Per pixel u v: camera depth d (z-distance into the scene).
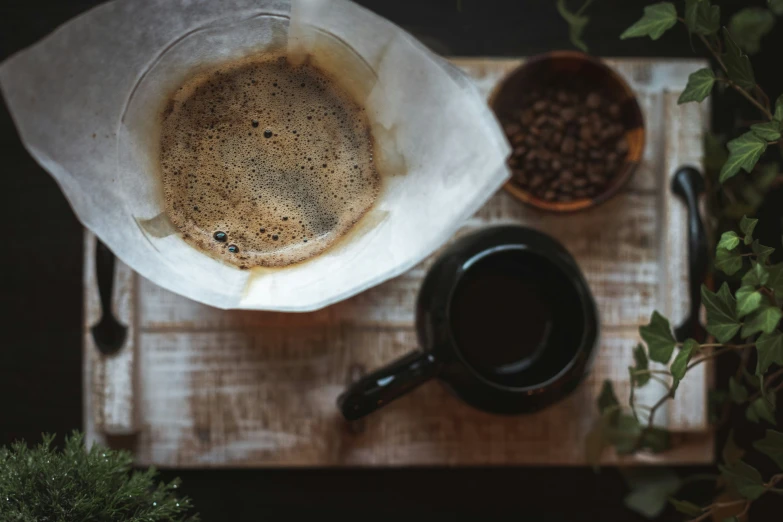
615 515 0.67
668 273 0.63
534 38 0.67
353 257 0.58
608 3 0.67
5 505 0.55
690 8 0.55
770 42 0.68
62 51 0.53
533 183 0.62
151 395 0.63
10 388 0.66
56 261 0.66
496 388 0.57
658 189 0.64
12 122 0.66
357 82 0.60
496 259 0.61
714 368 0.66
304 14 0.56
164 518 0.63
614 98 0.63
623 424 0.62
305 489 0.66
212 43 0.58
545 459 0.64
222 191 0.60
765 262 0.52
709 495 0.67
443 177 0.56
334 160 0.61
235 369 0.63
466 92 0.55
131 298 0.62
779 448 0.56
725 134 0.68
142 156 0.58
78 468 0.56
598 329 0.59
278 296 0.56
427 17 0.67
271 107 0.61
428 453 0.64
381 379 0.56
